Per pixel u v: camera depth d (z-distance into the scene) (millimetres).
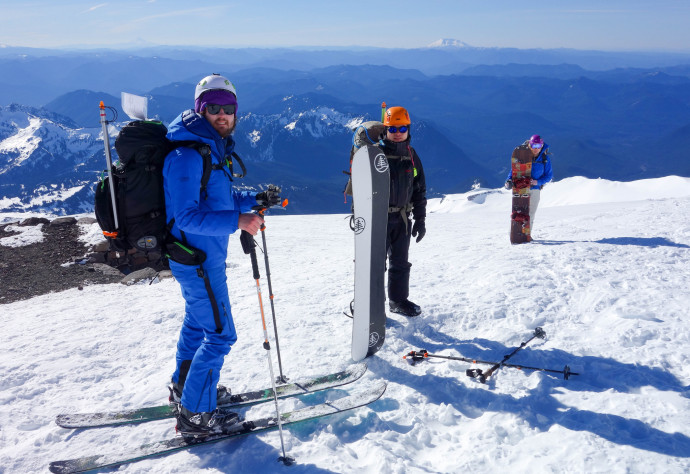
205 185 2816
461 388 3785
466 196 111438
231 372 4125
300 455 3008
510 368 4059
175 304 6465
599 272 6570
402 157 4734
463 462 2861
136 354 4762
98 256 9523
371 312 4242
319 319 5348
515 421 3232
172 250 2877
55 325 5703
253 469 2883
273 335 4926
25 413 3648
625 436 2955
